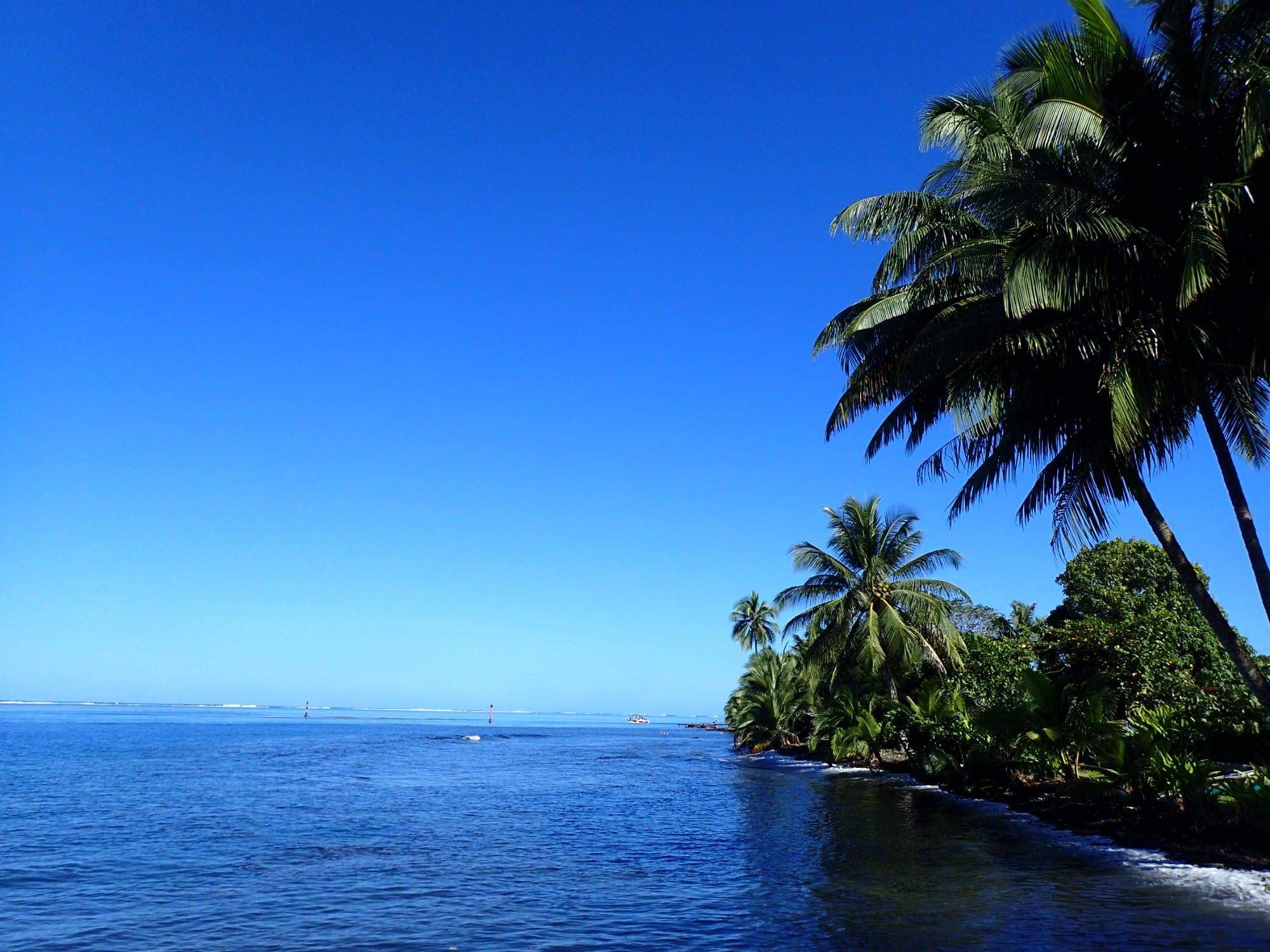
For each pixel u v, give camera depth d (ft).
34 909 43.24
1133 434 47.65
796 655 210.79
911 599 136.15
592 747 251.39
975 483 60.18
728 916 40.60
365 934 38.24
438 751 210.18
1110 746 64.75
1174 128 50.24
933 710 109.29
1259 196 47.34
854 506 146.00
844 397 70.13
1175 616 100.07
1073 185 48.91
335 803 93.25
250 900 45.24
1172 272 50.62
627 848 62.44
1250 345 49.80
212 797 100.01
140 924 40.22
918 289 62.28
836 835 65.26
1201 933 35.17
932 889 44.98
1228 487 49.93
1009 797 83.87
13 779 121.60
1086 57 50.19
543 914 41.68
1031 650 106.83
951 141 63.52
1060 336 51.08
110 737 266.16
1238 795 52.24
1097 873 48.11
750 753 215.72
